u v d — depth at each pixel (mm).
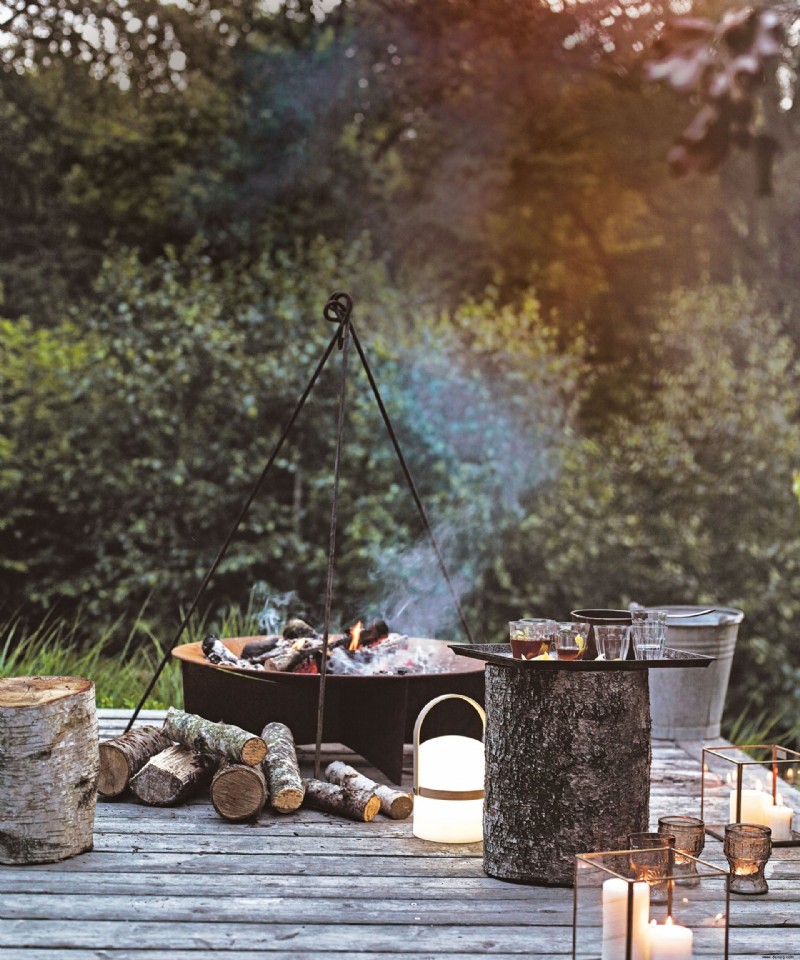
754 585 6465
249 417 6289
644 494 6516
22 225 7816
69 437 6211
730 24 3564
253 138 8047
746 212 8625
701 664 2416
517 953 2025
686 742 3859
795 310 8289
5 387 6371
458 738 2805
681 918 1852
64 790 2498
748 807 2695
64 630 6410
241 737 2869
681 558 6391
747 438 6504
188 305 6324
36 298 7656
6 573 6391
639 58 8242
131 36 7910
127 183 7980
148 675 4996
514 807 2404
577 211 8930
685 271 8859
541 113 8648
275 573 6422
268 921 2164
